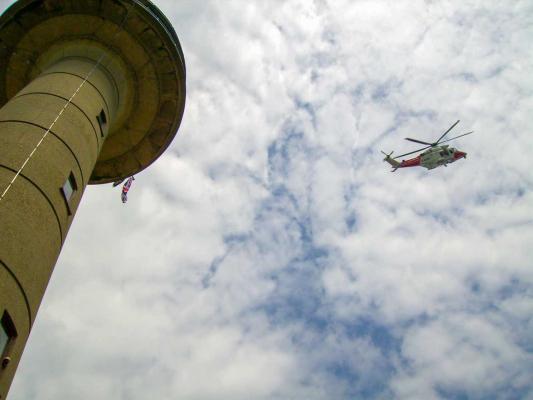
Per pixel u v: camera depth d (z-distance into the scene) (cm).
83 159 1423
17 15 1855
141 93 2052
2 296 923
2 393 899
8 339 949
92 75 1758
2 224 1013
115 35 1919
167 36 1928
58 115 1423
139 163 2264
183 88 2066
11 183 1112
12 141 1238
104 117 1716
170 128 2158
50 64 1864
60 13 1878
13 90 2023
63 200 1252
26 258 1024
